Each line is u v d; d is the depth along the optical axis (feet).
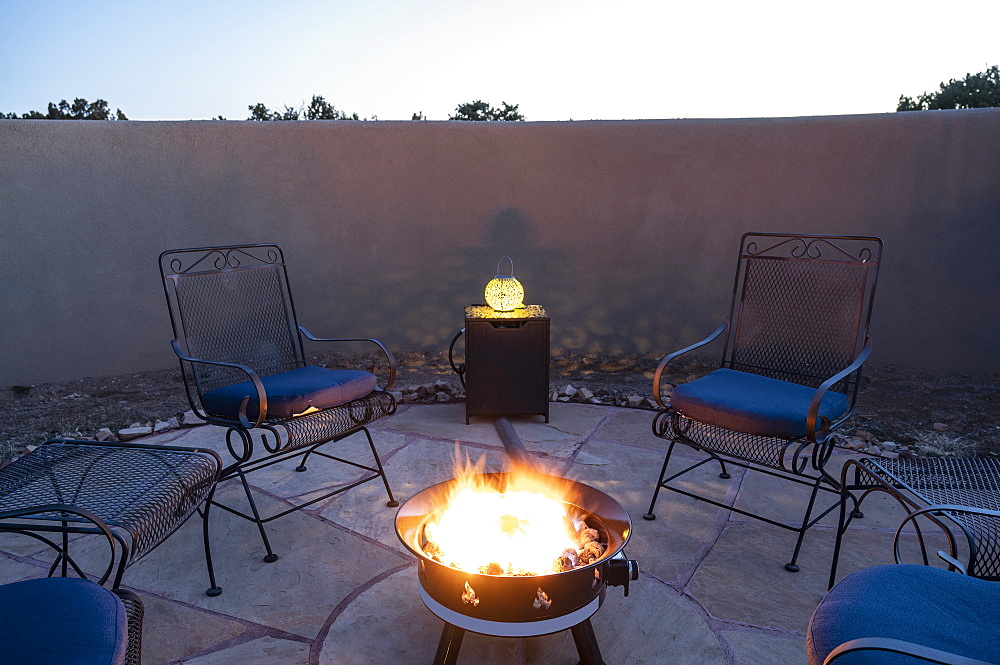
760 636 7.61
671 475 11.80
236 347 11.39
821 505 10.65
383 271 18.83
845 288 10.59
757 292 11.63
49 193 16.44
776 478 11.68
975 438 13.37
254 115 26.78
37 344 16.81
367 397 10.70
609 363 19.08
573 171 18.28
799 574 8.81
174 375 17.83
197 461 7.72
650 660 7.24
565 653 7.34
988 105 22.31
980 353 16.79
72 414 15.15
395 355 19.30
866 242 17.13
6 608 4.87
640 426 14.29
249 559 9.23
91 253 16.99
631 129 17.90
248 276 11.67
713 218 17.93
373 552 9.42
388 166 18.26
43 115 24.14
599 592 6.77
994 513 5.99
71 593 5.08
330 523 10.20
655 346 18.84
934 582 5.27
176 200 17.42
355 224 18.49
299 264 18.43
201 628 7.77
